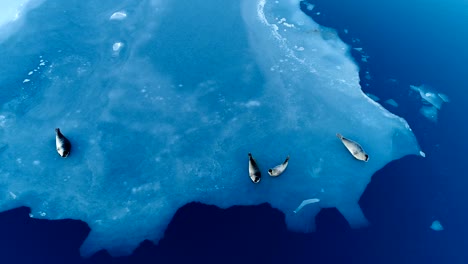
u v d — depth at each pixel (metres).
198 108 21.36
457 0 27.92
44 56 23.98
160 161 19.11
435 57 23.98
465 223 16.81
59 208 17.44
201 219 17.00
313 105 21.58
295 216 17.08
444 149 19.52
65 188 18.12
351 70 23.42
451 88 22.31
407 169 18.73
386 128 20.50
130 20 26.52
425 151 19.47
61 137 19.17
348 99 21.89
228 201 17.62
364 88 22.52
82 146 19.66
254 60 23.95
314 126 20.59
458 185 18.08
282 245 16.11
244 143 19.80
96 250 16.09
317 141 19.94
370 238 16.39
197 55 24.25
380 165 18.97
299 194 17.88
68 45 24.70
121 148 19.61
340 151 19.50
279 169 18.11
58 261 15.75
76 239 16.44
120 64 23.66
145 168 18.84
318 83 22.70
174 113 21.14
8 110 21.16
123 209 17.44
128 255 15.96
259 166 18.81
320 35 25.59
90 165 18.94
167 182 18.34
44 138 19.97
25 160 19.09
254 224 16.80
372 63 23.81
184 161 19.09
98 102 21.61
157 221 17.00
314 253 15.91
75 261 15.76
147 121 20.77
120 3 27.84
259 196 17.80
